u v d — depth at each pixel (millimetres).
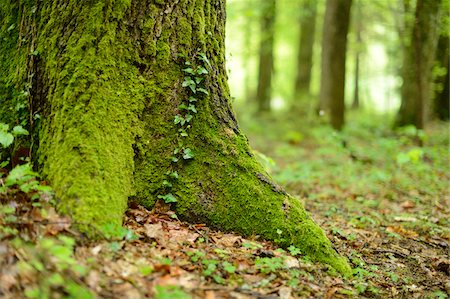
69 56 4055
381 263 4777
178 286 3174
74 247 3262
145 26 4258
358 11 24500
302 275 3850
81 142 3803
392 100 35125
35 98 4207
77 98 3945
